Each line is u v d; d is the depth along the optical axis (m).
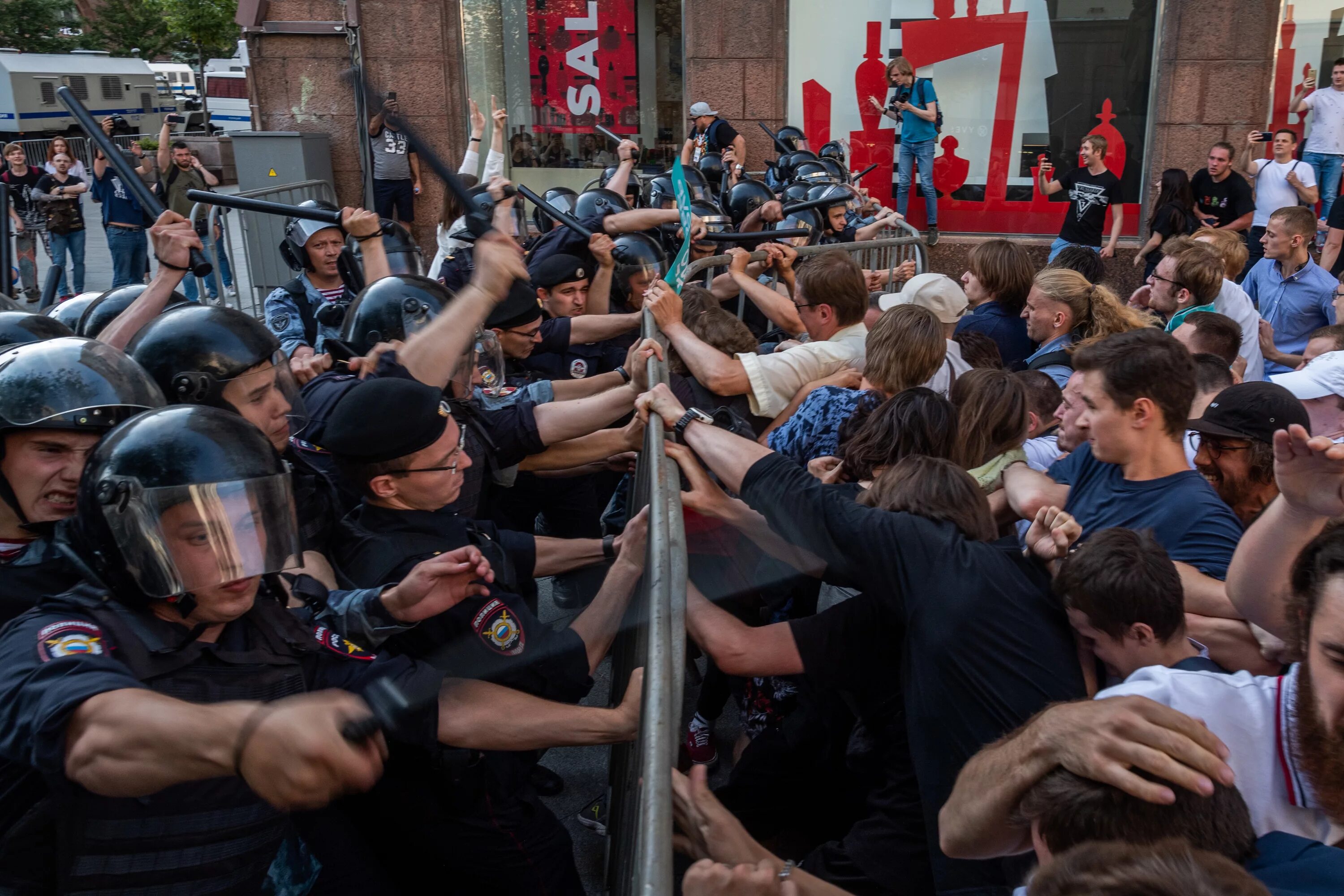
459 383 2.63
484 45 10.09
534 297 3.23
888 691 1.89
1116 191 8.84
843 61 9.77
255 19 9.56
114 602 1.43
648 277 4.49
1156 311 4.82
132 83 25.25
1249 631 1.89
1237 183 8.49
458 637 1.82
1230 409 2.37
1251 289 5.62
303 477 2.04
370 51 9.77
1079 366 2.38
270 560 1.47
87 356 1.87
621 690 2.16
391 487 1.96
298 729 1.14
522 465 2.92
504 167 10.44
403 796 1.85
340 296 4.28
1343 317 4.71
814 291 3.52
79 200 10.38
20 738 1.28
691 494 2.13
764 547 2.12
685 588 1.64
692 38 9.78
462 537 2.02
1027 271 4.30
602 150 10.37
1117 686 1.47
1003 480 2.59
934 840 1.64
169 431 1.43
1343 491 1.58
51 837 1.37
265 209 3.26
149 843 1.37
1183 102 9.27
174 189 9.59
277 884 1.68
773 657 1.90
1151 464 2.29
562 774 3.24
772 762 2.28
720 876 1.40
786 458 1.99
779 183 7.81
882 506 1.88
